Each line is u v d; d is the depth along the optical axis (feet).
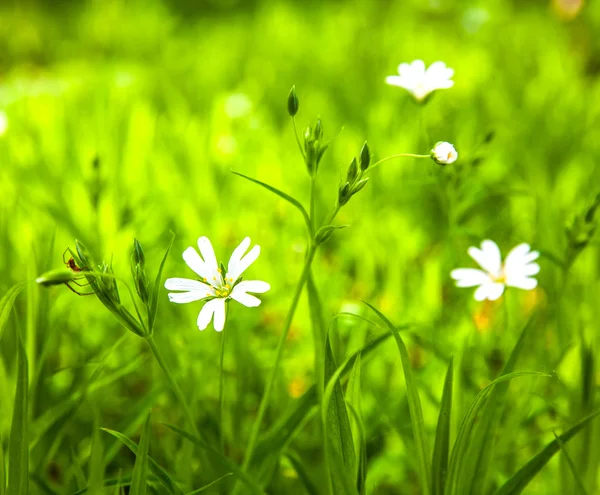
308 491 1.21
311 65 3.19
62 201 1.75
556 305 1.34
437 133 2.05
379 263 1.65
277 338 1.52
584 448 1.21
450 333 1.46
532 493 1.31
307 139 1.14
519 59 3.14
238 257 1.13
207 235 1.65
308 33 3.73
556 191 1.78
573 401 1.24
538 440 1.36
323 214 1.86
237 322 1.40
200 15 5.09
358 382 1.14
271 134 2.31
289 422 1.22
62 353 1.47
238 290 1.10
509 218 1.70
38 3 5.29
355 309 1.44
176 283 1.12
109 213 1.66
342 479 1.10
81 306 1.53
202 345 1.45
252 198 1.95
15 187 1.71
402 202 1.87
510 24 3.72
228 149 2.00
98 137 2.14
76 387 1.36
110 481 1.17
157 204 1.82
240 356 1.35
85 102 2.74
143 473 1.10
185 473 1.20
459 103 2.50
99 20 4.29
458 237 1.54
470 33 3.43
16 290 1.13
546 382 1.34
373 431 1.34
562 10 3.21
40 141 2.19
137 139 2.08
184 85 3.06
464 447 1.14
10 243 1.57
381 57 3.16
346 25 3.74
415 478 1.36
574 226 1.27
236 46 3.66
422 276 1.62
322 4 4.66
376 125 2.20
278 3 4.30
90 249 1.52
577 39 3.22
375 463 1.32
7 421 1.26
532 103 2.51
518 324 1.45
